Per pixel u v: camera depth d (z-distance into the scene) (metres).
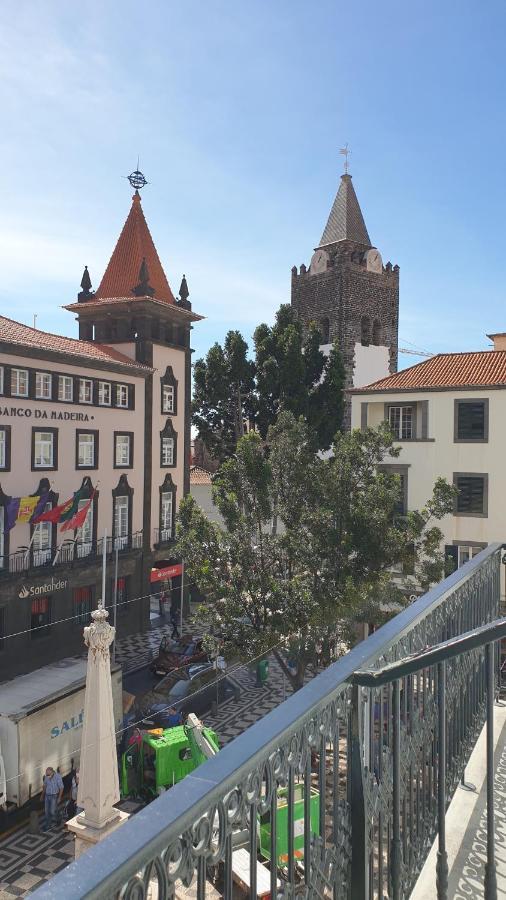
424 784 4.28
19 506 31.75
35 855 18.28
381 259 66.44
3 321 36.00
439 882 3.61
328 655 22.97
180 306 46.72
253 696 29.73
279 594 21.75
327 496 23.50
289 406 46.50
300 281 68.56
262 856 7.79
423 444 34.69
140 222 47.75
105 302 42.97
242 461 24.19
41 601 33.69
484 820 4.57
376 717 3.71
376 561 22.89
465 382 34.25
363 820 3.29
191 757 21.11
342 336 63.81
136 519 41.12
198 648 33.47
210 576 23.20
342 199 66.38
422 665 3.10
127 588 40.25
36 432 33.59
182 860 2.05
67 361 35.41
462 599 5.72
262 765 2.52
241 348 48.66
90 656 14.39
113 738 14.55
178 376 45.88
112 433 39.19
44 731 20.55
